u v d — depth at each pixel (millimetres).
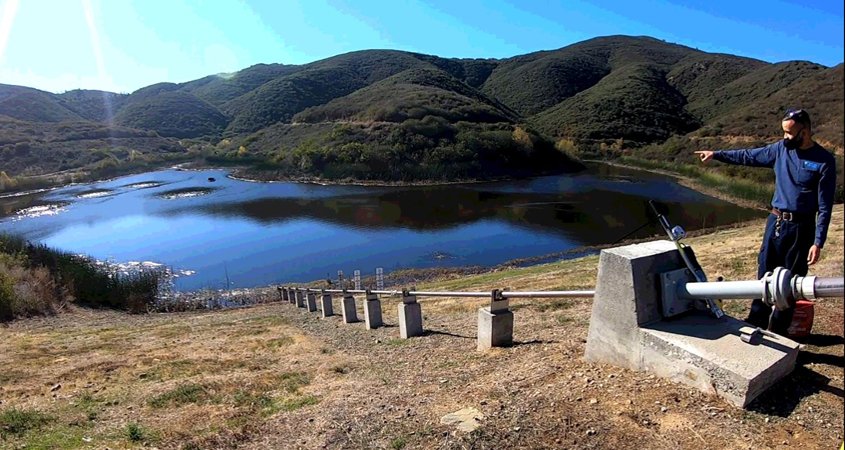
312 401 5348
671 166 80750
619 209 47906
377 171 76188
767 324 4160
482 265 31000
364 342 9375
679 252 4039
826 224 3332
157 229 44812
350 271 31406
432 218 47031
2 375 8289
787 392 3262
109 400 6312
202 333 13812
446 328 9172
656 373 3764
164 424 5082
